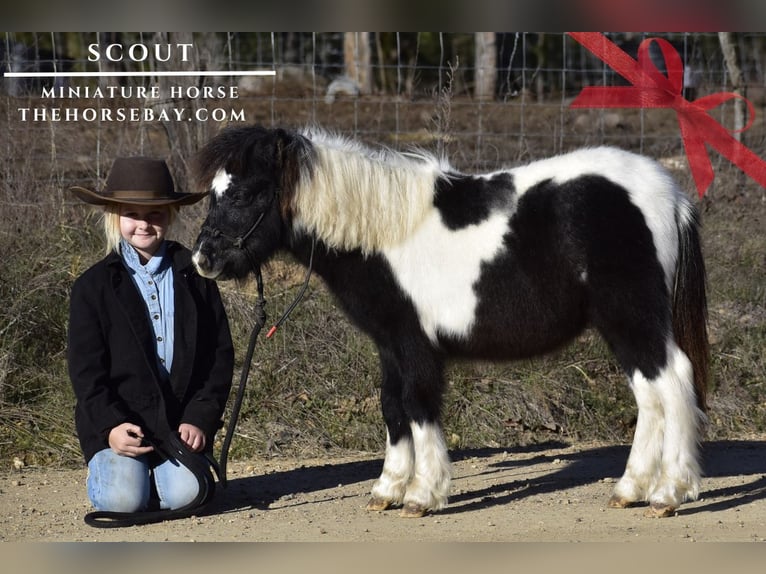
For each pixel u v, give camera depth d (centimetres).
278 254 542
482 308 506
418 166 525
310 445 682
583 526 491
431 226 511
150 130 948
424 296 508
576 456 664
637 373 501
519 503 543
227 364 530
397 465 530
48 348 742
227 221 502
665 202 505
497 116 1242
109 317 512
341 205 504
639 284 493
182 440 507
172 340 518
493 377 743
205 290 531
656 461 517
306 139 511
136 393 510
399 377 525
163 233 518
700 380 512
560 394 736
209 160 509
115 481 500
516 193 510
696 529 484
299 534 483
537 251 502
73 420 679
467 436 703
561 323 510
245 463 652
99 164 873
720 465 633
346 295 522
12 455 650
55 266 788
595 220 496
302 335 758
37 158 886
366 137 1049
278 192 505
